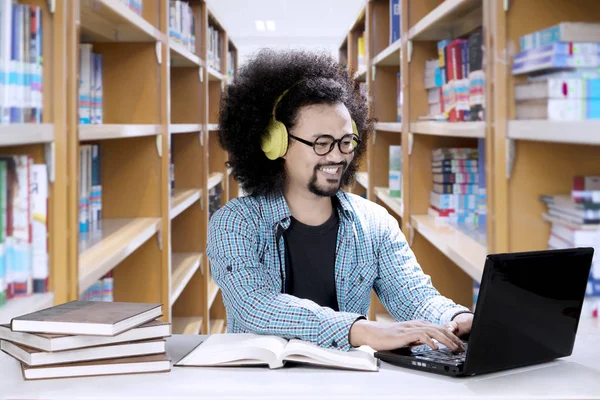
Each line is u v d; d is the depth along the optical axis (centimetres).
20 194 185
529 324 123
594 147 198
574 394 111
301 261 186
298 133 176
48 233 195
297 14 803
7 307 178
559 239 192
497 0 196
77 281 198
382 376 120
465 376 120
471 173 323
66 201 195
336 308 190
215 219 183
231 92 191
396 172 427
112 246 253
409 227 353
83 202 285
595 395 111
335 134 175
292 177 183
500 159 199
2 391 113
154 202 341
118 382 117
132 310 129
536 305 123
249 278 168
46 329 121
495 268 116
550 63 174
